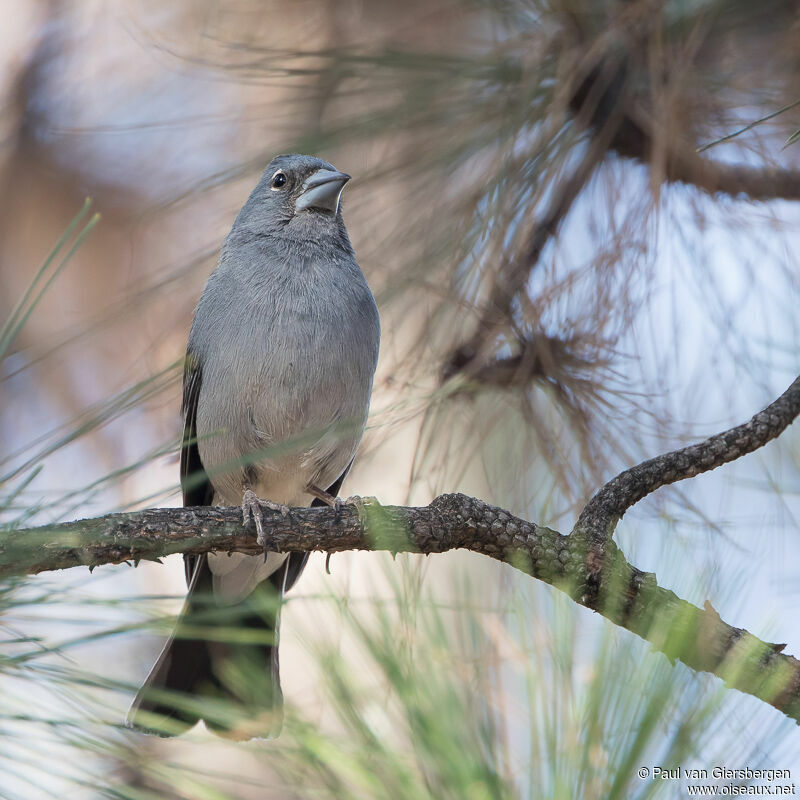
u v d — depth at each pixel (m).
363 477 7.94
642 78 6.63
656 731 3.08
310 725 3.32
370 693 3.33
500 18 6.96
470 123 6.64
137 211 9.37
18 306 3.73
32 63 10.45
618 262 6.42
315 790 3.23
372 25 7.60
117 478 4.08
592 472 6.34
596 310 6.45
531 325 6.34
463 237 6.50
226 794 3.38
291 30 7.92
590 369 6.39
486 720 3.28
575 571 5.04
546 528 5.15
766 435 5.30
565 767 3.08
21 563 3.69
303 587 8.41
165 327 8.80
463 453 6.54
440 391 6.21
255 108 8.54
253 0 8.04
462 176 6.68
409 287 6.56
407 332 7.01
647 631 4.31
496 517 5.15
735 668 3.42
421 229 6.65
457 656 3.39
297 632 3.43
